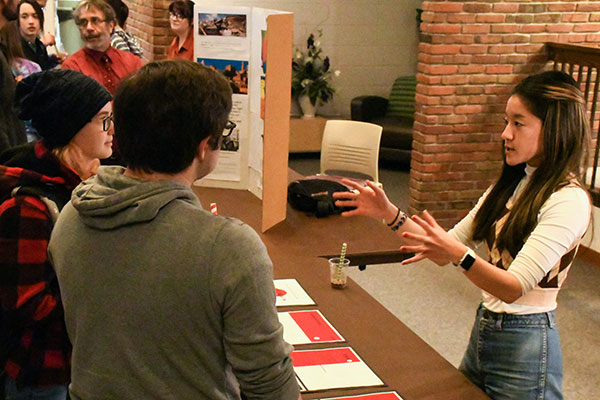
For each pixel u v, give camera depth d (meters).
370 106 7.60
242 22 2.97
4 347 1.57
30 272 1.47
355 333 1.93
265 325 1.04
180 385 1.07
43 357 1.57
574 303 4.24
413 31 8.26
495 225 1.91
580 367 3.46
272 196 2.76
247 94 3.09
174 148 1.07
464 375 1.80
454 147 5.43
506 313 1.82
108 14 3.79
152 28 6.25
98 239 1.09
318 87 7.68
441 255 1.66
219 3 7.56
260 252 1.06
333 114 8.25
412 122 7.41
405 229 2.04
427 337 3.74
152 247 1.05
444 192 5.51
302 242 2.66
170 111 1.05
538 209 1.74
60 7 7.59
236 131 3.19
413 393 1.63
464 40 5.22
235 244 1.04
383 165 7.62
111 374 1.08
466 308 4.12
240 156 3.23
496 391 1.86
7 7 2.82
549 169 1.74
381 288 4.39
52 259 1.19
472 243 2.07
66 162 1.62
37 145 1.62
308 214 3.01
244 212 2.95
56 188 1.58
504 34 5.28
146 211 1.06
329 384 1.65
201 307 1.03
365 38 8.12
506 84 5.39
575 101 1.71
